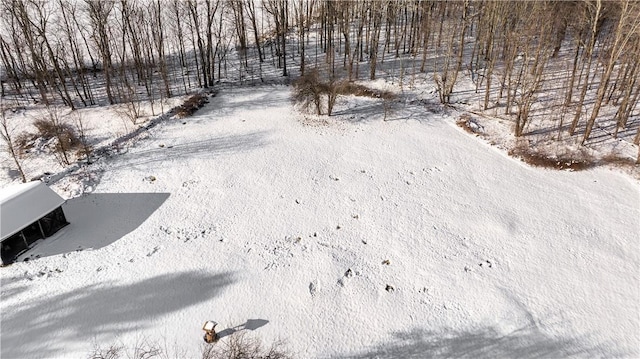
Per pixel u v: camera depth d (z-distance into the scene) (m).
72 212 32.31
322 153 39.22
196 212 32.31
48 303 25.45
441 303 25.73
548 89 47.44
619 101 44.72
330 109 45.06
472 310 25.30
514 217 31.86
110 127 43.31
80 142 40.81
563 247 29.33
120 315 24.86
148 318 24.73
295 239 30.14
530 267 27.97
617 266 27.97
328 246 29.58
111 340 23.55
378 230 30.88
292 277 27.30
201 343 23.36
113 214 32.09
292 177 36.03
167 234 30.39
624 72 44.44
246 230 30.83
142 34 57.41
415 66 55.00
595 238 30.00
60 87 52.78
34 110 47.50
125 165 37.47
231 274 27.45
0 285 26.50
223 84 52.53
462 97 48.38
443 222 31.50
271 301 25.81
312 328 24.33
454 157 38.78
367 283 26.97
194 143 40.47
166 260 28.34
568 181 35.59
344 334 24.08
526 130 41.75
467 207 32.84
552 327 24.39
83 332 23.95
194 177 35.91
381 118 45.16
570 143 39.62
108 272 27.47
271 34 65.69
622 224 31.08
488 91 44.53
